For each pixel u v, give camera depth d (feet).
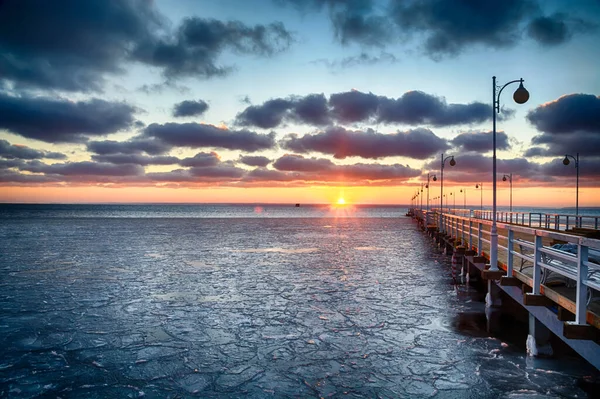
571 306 21.50
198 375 28.76
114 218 336.29
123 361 31.27
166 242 126.41
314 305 47.52
